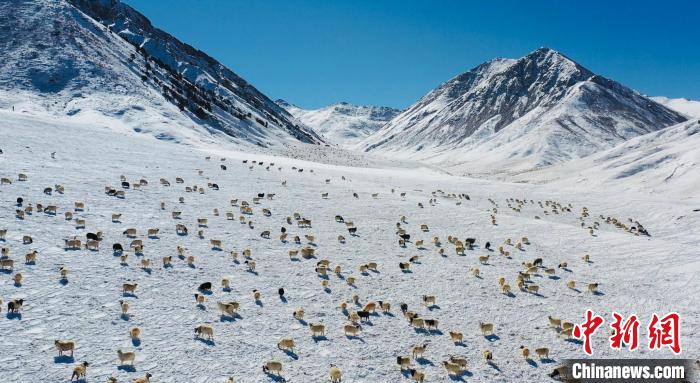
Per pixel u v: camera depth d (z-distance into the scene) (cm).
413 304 2975
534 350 2531
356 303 2927
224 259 3412
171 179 5691
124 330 2319
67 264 2939
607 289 3522
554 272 3784
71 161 5669
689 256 4453
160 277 2969
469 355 2428
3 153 5350
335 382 2097
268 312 2692
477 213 5781
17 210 3644
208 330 2345
